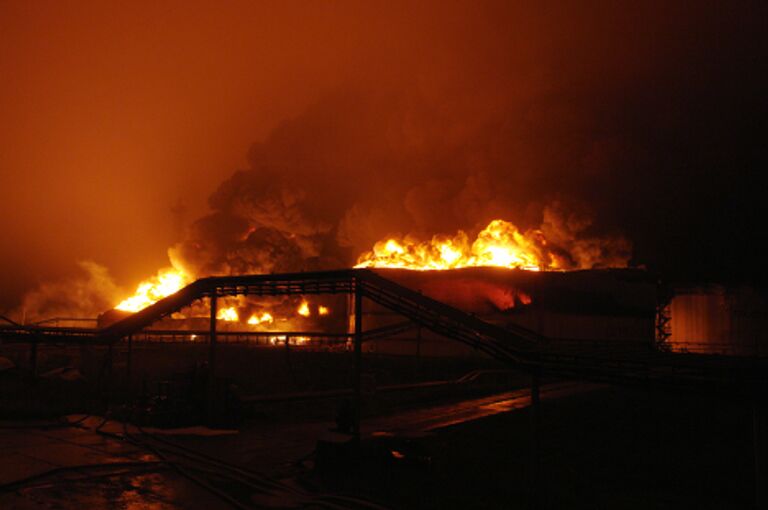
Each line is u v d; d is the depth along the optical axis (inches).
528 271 2137.1
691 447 790.5
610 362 479.2
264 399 967.0
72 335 968.9
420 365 1737.2
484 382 1492.4
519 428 898.1
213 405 831.7
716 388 417.1
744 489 603.2
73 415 867.4
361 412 1019.3
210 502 485.4
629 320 2210.9
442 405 1126.4
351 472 577.9
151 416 803.4
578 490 576.1
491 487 567.2
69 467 558.6
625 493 575.8
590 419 975.0
